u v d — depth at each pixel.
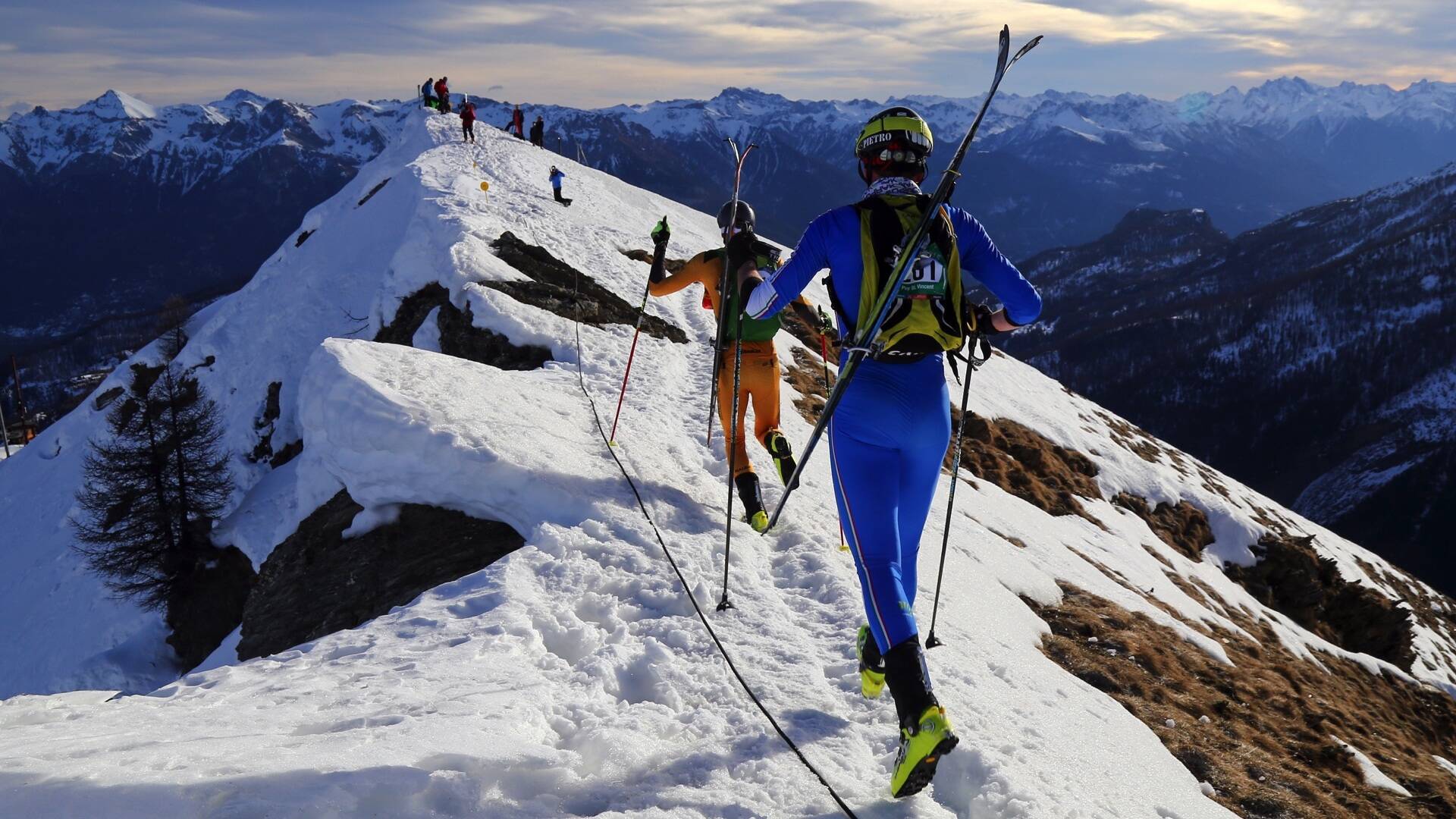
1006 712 4.52
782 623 5.18
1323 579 21.59
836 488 3.70
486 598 5.14
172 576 24.80
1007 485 16.25
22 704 3.73
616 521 6.39
